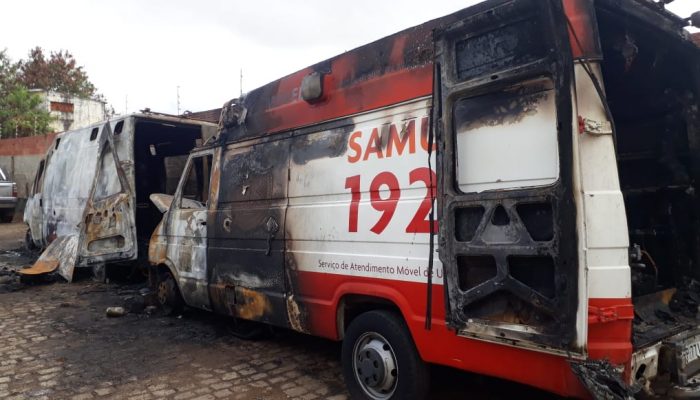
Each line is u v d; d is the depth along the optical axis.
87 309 7.11
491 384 4.10
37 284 8.74
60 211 9.72
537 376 2.77
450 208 3.01
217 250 5.37
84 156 9.09
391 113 3.61
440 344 3.22
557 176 2.63
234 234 5.10
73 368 4.79
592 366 2.49
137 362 4.94
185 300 6.05
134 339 5.70
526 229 2.68
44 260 9.19
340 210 3.93
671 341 3.03
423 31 3.46
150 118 8.16
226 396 4.10
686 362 3.06
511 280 2.71
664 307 3.66
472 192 2.98
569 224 2.51
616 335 2.62
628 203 4.09
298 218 4.33
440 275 3.20
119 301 7.55
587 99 2.67
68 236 9.27
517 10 2.75
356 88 3.89
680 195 4.03
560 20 2.58
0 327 6.22
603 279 2.60
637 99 4.14
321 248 4.10
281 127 4.64
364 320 3.74
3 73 30.78
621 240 2.63
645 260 3.85
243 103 5.18
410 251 3.40
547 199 2.60
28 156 20.67
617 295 2.61
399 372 3.49
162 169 9.13
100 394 4.18
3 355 5.18
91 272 9.19
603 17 3.14
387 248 3.56
